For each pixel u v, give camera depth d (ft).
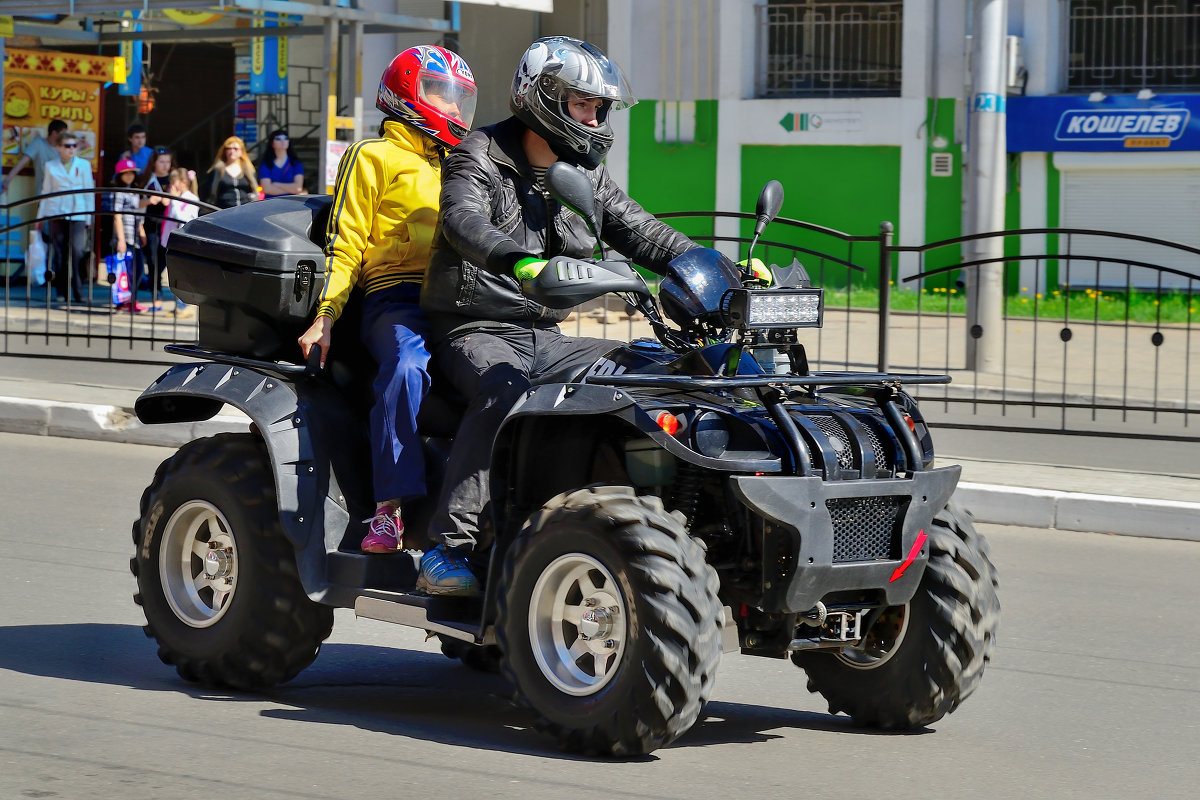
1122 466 50.57
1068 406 54.24
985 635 23.95
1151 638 32.48
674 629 20.77
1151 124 105.50
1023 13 108.17
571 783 20.98
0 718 23.76
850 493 21.59
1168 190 106.22
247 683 25.79
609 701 21.36
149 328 73.10
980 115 68.44
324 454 25.21
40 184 85.97
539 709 22.13
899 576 22.47
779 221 56.90
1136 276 89.56
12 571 35.24
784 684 28.35
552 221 24.80
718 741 23.82
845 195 112.06
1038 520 44.86
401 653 29.86
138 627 30.71
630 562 21.06
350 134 72.33
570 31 119.03
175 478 26.05
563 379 22.97
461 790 20.58
